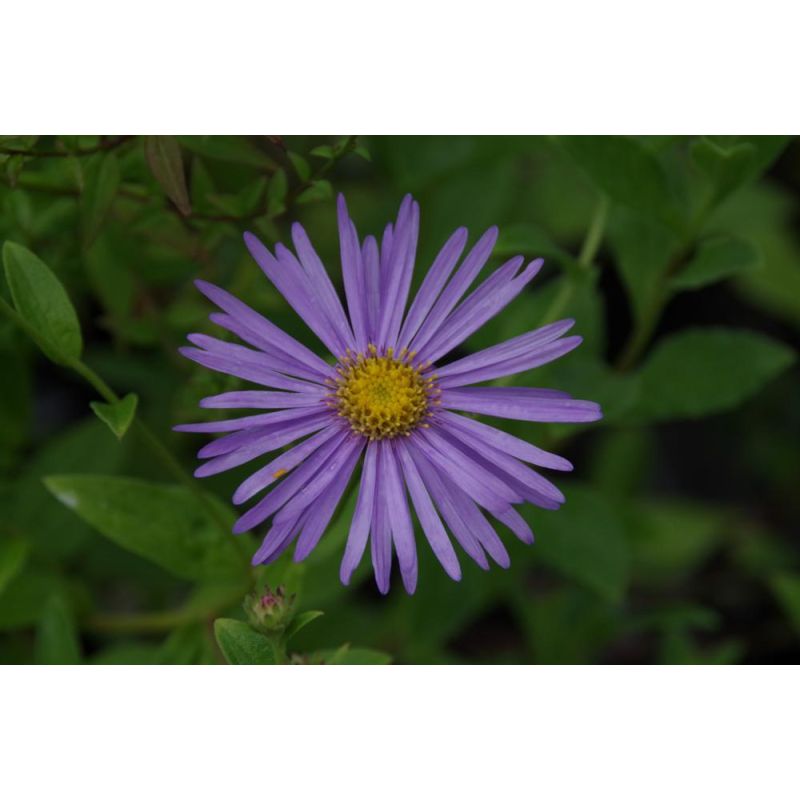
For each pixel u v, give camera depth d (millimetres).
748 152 220
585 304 247
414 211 199
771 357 248
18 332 246
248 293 235
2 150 207
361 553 192
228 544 221
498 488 190
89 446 251
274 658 192
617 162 224
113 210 230
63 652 225
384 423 197
